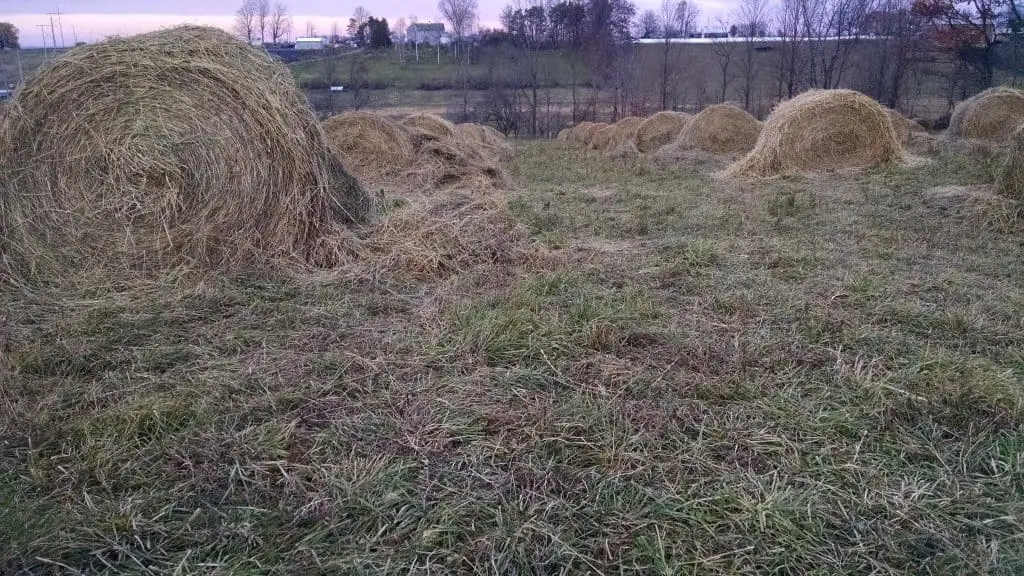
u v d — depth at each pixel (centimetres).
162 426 264
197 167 486
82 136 474
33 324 388
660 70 3038
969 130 1467
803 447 253
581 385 302
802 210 714
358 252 504
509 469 241
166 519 215
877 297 415
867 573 195
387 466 242
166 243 482
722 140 1462
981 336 350
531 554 200
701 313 397
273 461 244
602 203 799
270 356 335
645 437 258
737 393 293
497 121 2772
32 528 207
